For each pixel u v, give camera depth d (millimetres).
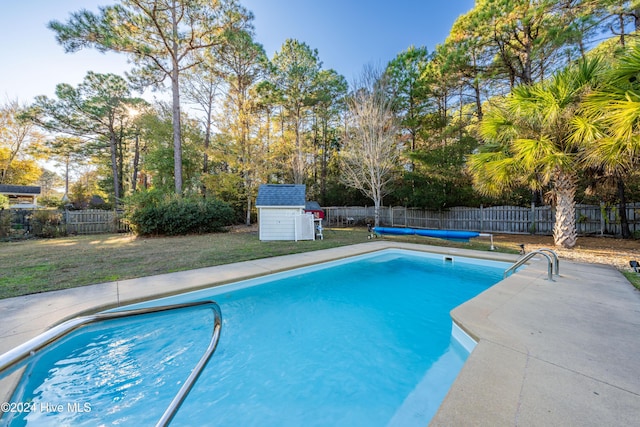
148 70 13844
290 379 2639
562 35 9492
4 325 2924
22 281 4605
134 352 3008
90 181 30781
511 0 10000
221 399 2363
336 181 20234
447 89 14180
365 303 4602
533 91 6414
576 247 7527
